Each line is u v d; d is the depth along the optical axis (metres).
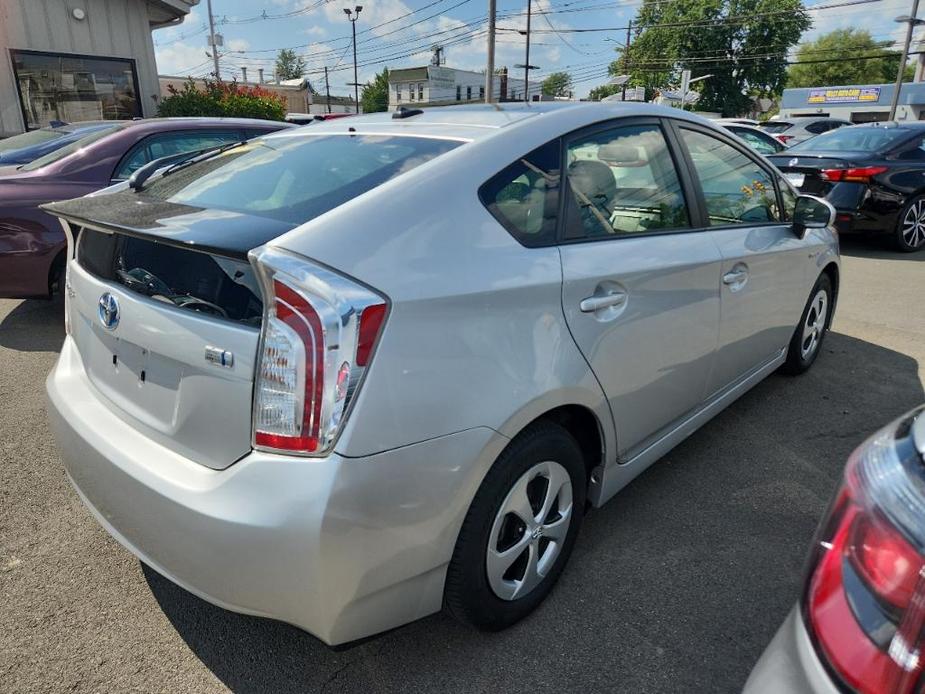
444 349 1.74
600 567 2.51
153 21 14.75
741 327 3.13
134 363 1.98
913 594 0.91
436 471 1.73
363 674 2.04
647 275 2.39
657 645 2.14
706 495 2.99
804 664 1.03
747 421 3.71
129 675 2.04
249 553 1.61
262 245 1.66
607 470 2.45
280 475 1.60
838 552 1.04
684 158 2.83
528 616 2.26
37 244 4.76
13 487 3.02
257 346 1.63
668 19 54.88
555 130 2.30
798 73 68.44
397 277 1.70
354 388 1.59
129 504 1.86
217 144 5.93
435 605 1.90
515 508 2.04
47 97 12.04
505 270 1.93
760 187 3.39
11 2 11.33
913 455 1.02
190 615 2.28
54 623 2.23
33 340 4.99
